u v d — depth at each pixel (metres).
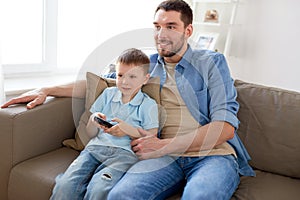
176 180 1.22
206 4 2.59
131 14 2.49
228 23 2.49
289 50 2.32
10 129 1.32
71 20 2.29
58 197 1.18
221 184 1.11
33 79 2.07
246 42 2.48
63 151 1.50
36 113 1.39
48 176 1.27
